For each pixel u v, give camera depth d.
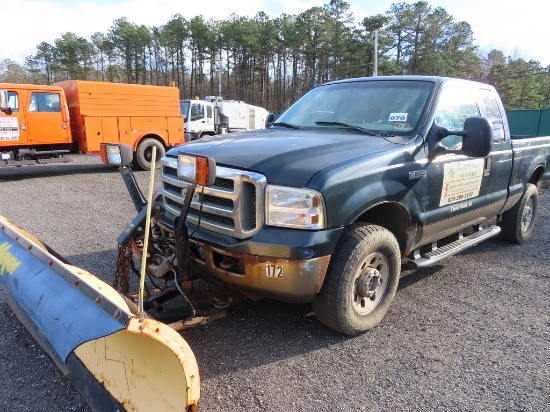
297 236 2.98
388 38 52.34
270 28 61.88
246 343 3.46
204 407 2.72
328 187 3.01
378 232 3.42
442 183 4.01
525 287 4.72
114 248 5.76
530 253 5.93
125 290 3.27
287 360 3.24
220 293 3.42
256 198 3.03
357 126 4.21
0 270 3.28
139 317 2.12
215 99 26.47
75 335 2.24
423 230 3.90
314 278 3.05
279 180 3.01
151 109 14.62
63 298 2.55
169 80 74.50
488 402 2.80
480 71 59.44
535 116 28.84
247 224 3.09
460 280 4.89
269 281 3.03
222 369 3.11
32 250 3.11
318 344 3.46
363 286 3.46
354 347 3.43
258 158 3.19
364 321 3.55
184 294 3.11
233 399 2.80
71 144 13.48
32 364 3.10
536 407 2.76
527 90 64.75
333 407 2.74
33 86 12.34
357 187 3.21
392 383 2.98
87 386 2.66
